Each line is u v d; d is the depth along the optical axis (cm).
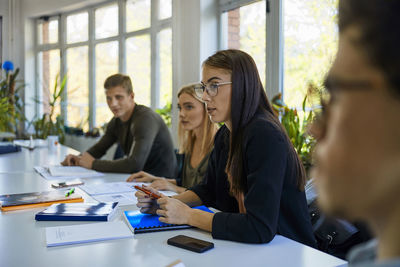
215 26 455
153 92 560
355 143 24
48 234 115
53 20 725
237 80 131
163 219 125
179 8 470
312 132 29
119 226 123
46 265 93
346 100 24
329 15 307
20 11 748
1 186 202
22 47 749
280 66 373
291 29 358
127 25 609
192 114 209
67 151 385
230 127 144
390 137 23
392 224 24
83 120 687
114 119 315
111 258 98
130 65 608
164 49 542
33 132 744
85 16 673
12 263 94
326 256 102
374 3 23
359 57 24
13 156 342
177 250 105
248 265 95
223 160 155
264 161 119
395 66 22
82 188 191
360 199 24
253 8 405
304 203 132
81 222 131
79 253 102
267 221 112
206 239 115
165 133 287
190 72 464
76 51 695
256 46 402
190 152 221
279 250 106
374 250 35
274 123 129
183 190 197
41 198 161
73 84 704
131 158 255
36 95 762
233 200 155
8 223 130
